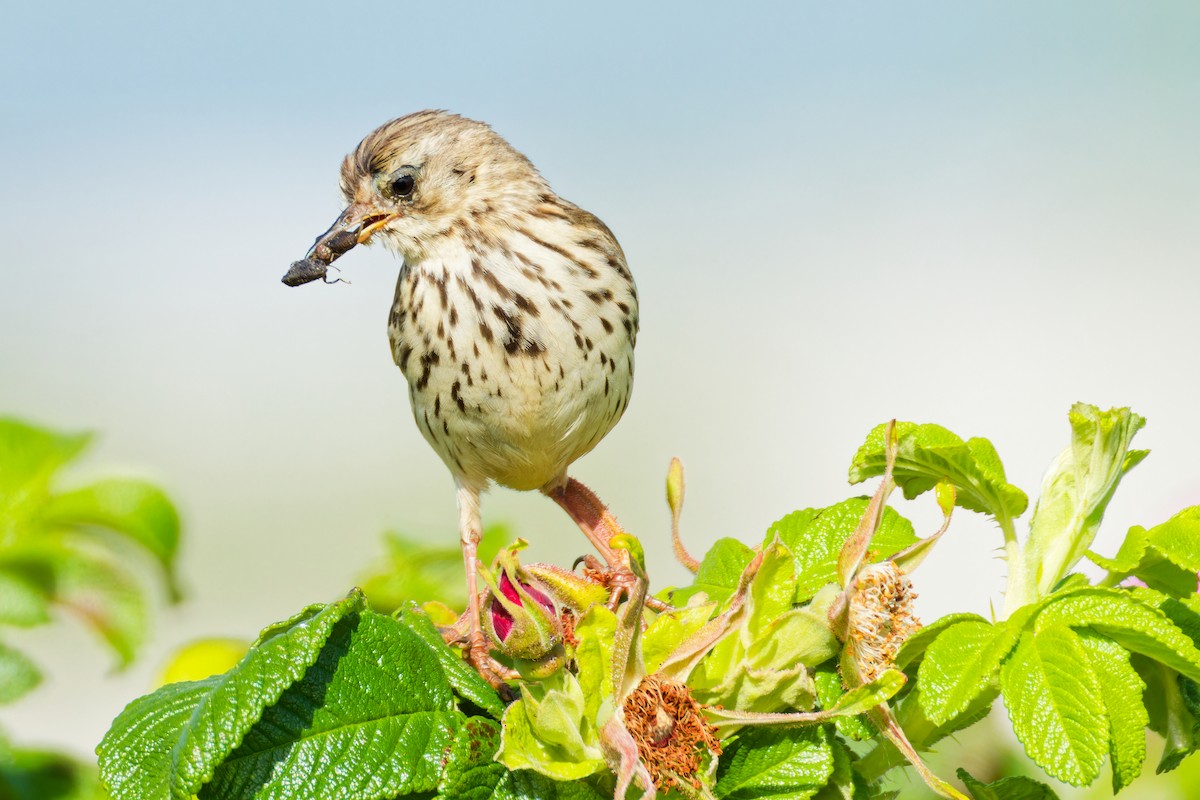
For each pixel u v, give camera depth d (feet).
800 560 14.60
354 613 14.48
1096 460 14.55
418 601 14.83
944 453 14.55
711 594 14.60
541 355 15.01
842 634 14.47
